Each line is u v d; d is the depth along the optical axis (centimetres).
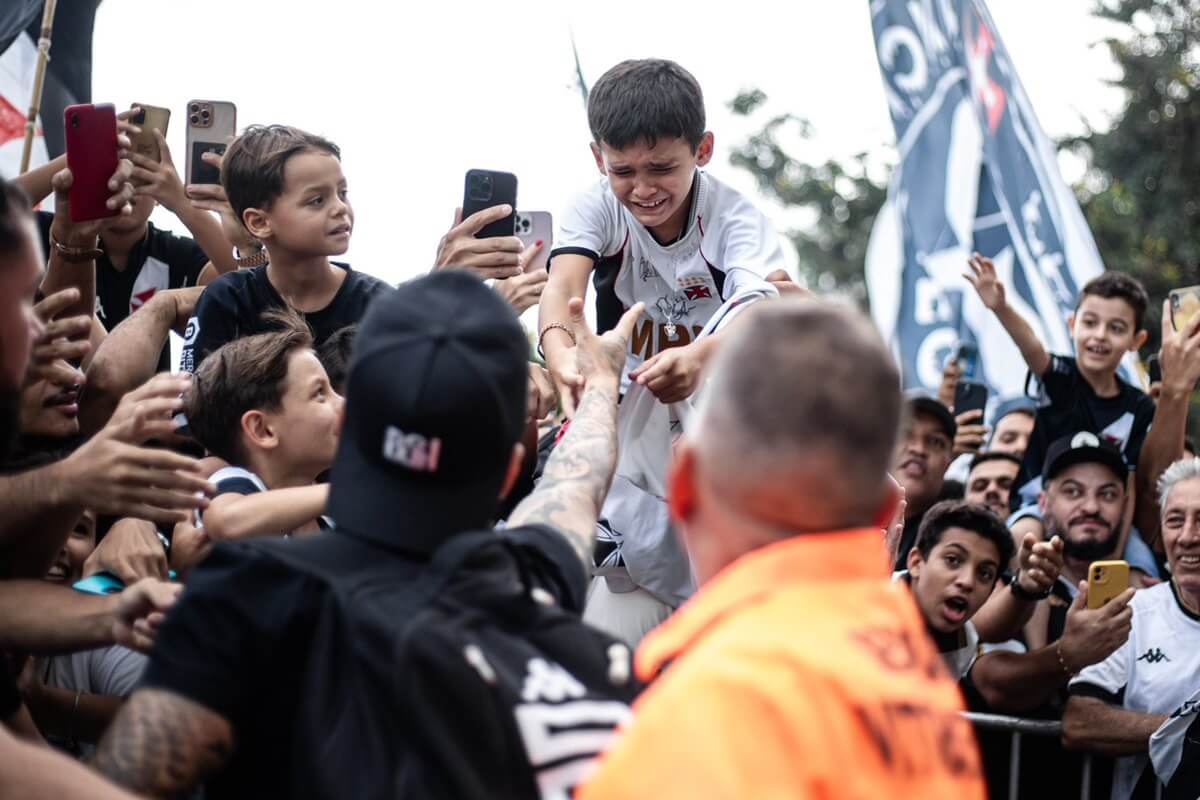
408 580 176
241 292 390
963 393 622
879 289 704
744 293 352
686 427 345
